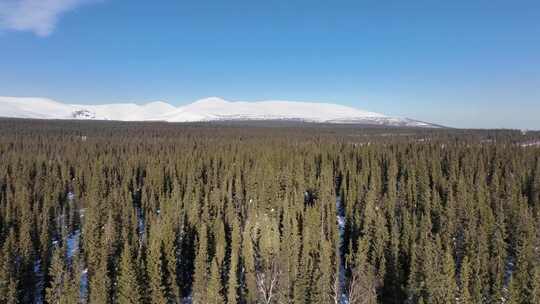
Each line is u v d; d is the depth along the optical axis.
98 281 62.38
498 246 74.88
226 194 110.56
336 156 155.62
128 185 126.00
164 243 72.50
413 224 82.00
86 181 128.50
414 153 151.88
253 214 90.38
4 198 112.94
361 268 67.38
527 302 59.16
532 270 62.06
